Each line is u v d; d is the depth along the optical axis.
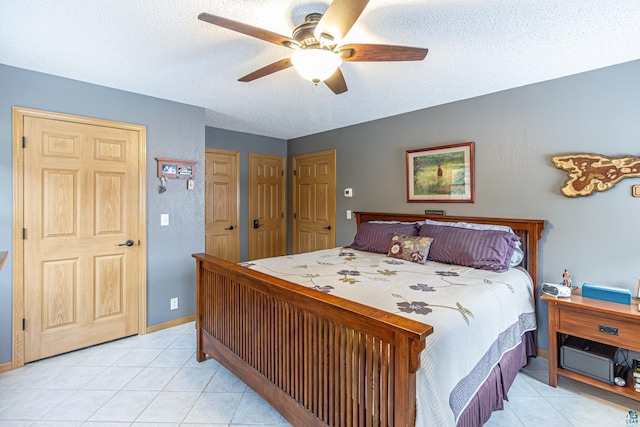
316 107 3.23
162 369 2.36
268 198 4.82
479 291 1.88
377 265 2.55
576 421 1.81
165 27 1.75
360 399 1.32
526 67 2.25
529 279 2.43
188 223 3.20
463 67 2.25
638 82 2.12
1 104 2.24
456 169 3.00
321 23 1.36
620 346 1.88
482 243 2.46
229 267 2.07
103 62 2.20
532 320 2.36
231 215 4.41
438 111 3.14
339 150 4.17
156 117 2.96
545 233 2.52
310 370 1.55
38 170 2.40
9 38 1.86
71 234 2.55
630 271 2.16
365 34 1.81
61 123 2.48
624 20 1.66
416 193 3.32
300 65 1.60
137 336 2.90
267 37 1.49
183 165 3.13
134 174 2.85
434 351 1.29
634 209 2.14
